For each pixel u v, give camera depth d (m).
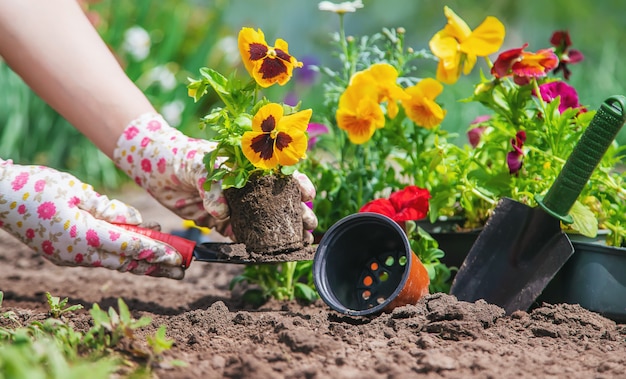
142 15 2.89
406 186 1.47
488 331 1.24
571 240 1.38
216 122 1.32
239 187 1.30
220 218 1.34
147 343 1.21
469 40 1.40
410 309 1.27
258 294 1.47
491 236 1.35
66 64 1.37
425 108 1.44
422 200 1.37
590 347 1.21
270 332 1.23
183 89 2.85
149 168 1.37
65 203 1.33
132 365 1.14
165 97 2.81
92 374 1.05
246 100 1.32
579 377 1.13
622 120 1.27
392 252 1.34
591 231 1.32
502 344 1.21
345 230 1.33
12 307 1.43
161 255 1.34
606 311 1.29
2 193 1.32
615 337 1.23
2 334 1.20
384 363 1.14
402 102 1.45
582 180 1.30
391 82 1.42
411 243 1.40
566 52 1.51
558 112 1.41
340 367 1.14
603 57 3.32
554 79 1.47
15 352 1.05
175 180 1.36
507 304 1.31
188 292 1.58
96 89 1.38
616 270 1.29
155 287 1.61
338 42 1.56
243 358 1.15
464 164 1.43
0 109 2.59
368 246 1.34
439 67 1.42
